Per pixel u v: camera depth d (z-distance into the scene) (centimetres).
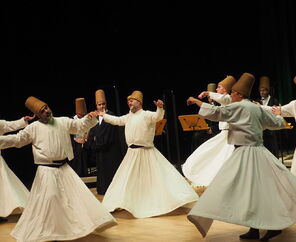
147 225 501
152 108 1116
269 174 403
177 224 496
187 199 537
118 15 1042
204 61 1134
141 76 1100
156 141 1170
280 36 1083
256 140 413
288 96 1082
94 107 1047
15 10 919
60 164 442
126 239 448
